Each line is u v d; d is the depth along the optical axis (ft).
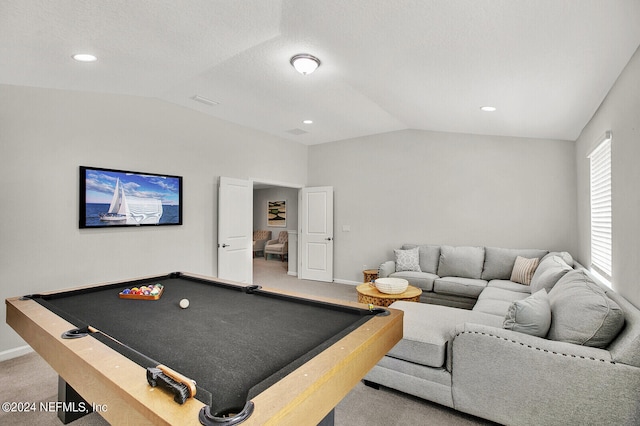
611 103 8.09
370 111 14.34
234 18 6.97
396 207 18.26
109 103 11.62
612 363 5.31
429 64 8.36
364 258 19.22
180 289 7.89
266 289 7.45
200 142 14.65
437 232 17.19
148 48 8.12
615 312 5.61
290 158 19.94
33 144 9.85
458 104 11.37
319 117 15.37
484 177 16.14
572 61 6.97
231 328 5.12
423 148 17.54
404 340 7.22
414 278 14.75
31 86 9.80
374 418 6.62
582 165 12.71
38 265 9.95
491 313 9.34
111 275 11.66
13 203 9.48
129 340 4.63
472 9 5.73
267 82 11.09
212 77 10.68
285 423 2.81
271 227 34.83
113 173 11.60
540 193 14.99
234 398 3.11
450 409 6.95
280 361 3.97
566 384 5.59
